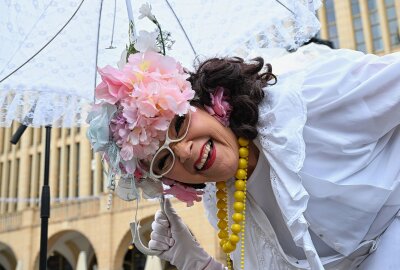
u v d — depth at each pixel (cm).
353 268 183
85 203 1753
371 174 178
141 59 166
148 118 161
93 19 214
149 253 199
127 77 164
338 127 177
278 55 223
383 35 1483
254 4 227
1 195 2041
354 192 171
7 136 2122
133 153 166
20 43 199
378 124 177
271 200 184
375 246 176
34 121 233
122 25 236
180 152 163
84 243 2009
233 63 182
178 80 165
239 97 173
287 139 164
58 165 1912
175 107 159
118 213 1644
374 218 174
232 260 201
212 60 184
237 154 175
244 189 180
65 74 204
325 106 176
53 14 206
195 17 235
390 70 174
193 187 187
